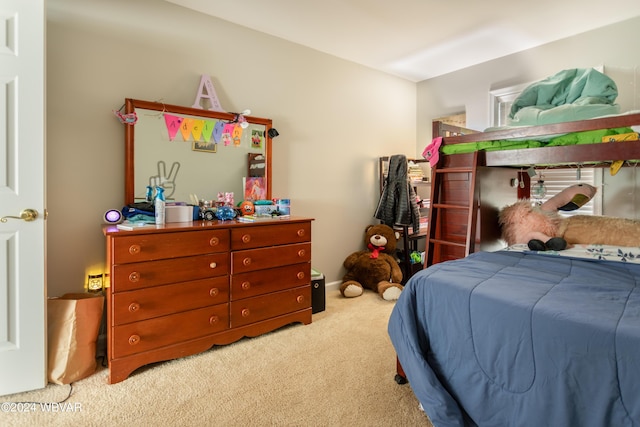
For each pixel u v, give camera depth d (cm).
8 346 179
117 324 193
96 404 173
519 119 234
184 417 164
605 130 190
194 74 271
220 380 196
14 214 178
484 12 271
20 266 179
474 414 137
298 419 162
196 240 218
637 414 97
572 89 230
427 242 268
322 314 296
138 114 246
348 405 173
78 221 230
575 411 109
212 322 226
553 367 115
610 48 289
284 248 261
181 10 264
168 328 210
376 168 405
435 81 421
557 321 117
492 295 139
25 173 180
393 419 162
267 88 312
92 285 228
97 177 235
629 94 280
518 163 222
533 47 335
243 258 239
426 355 157
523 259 198
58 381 189
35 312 183
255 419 163
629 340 102
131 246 196
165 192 259
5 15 174
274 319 256
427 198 433
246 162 297
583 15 274
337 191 369
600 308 121
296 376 199
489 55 356
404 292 171
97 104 233
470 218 235
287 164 328
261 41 307
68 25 222
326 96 355
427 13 274
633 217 279
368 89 392
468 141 246
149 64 252
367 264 361
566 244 213
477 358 137
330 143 361
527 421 120
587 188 254
